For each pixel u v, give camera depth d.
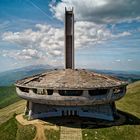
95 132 43.47
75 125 45.75
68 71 54.34
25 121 49.06
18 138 43.66
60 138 41.88
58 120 48.03
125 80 55.94
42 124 46.47
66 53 58.34
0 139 44.69
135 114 63.34
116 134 43.53
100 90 47.66
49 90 45.97
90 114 49.78
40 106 50.06
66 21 58.03
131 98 87.62
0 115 71.38
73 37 58.06
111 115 49.69
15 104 95.25
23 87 48.66
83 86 44.31
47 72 56.62
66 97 44.41
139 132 45.31
